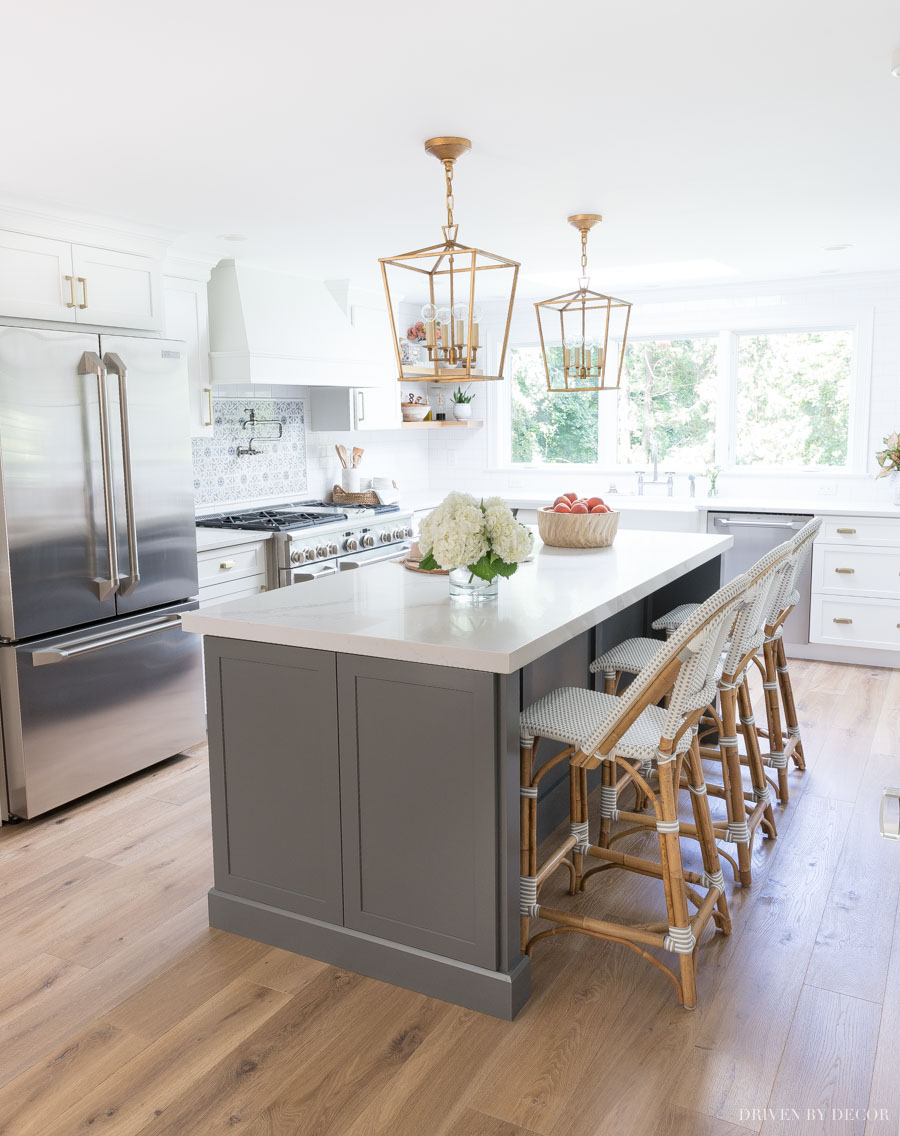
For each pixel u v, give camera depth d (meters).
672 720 2.29
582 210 3.90
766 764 3.60
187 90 2.44
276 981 2.49
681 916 2.31
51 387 3.45
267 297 5.02
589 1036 2.23
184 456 4.07
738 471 6.42
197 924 2.79
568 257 5.10
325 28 2.07
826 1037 2.21
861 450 6.01
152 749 4.03
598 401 6.84
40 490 3.45
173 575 4.05
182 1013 2.35
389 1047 2.20
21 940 2.71
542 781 3.38
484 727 2.24
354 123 2.72
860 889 2.92
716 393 6.45
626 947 2.63
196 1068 2.14
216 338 4.88
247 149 2.95
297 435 6.03
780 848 3.21
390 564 3.57
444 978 2.38
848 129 2.86
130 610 3.86
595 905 2.86
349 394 5.93
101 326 3.88
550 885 2.99
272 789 2.60
